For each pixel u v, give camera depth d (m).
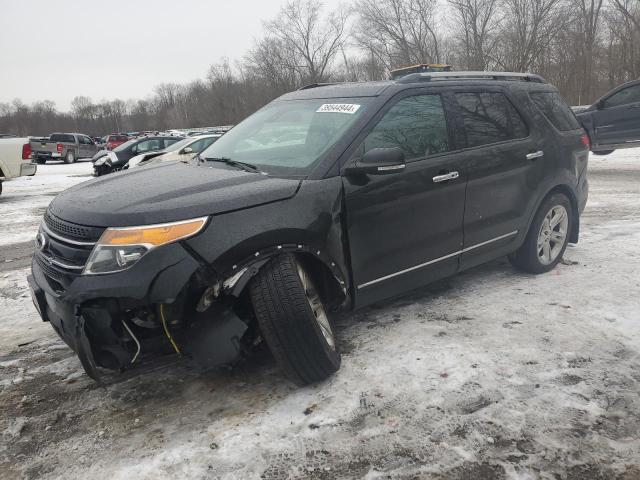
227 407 2.77
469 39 32.81
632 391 2.76
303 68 46.84
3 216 9.67
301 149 3.24
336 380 2.95
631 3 29.36
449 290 4.28
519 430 2.48
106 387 3.04
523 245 4.44
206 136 12.30
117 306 2.44
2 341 3.80
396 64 36.56
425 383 2.89
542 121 4.41
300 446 2.43
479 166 3.77
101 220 2.51
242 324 2.62
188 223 2.49
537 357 3.13
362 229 3.13
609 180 10.10
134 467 2.35
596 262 4.89
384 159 2.94
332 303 3.20
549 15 30.11
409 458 2.33
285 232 2.71
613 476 2.18
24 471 2.37
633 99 10.58
